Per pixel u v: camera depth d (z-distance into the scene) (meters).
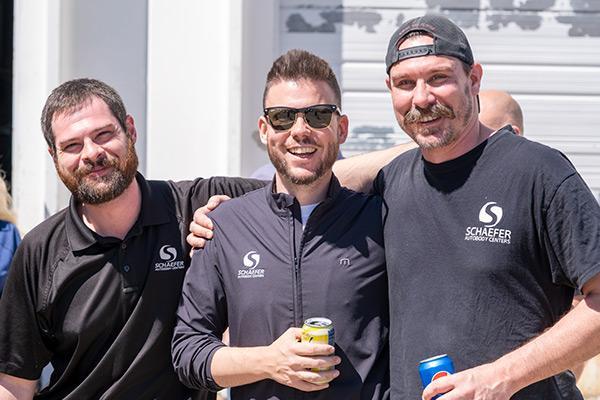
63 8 5.48
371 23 5.70
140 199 3.91
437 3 5.68
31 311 3.82
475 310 3.27
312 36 5.70
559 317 3.39
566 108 5.71
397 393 3.41
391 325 3.51
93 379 3.76
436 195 3.44
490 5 5.67
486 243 3.28
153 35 5.49
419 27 3.39
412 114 3.39
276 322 3.51
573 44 5.70
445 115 3.34
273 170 5.01
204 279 3.66
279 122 3.55
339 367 3.45
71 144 3.70
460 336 3.27
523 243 3.27
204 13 5.47
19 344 3.82
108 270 3.79
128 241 3.83
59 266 3.80
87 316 3.75
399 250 3.48
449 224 3.37
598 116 5.72
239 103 5.39
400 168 3.69
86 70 5.62
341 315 3.49
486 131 3.56
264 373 3.38
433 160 3.46
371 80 5.70
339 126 3.69
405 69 3.38
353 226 3.62
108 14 5.61
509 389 3.10
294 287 3.52
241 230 3.65
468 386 3.07
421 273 3.40
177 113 5.51
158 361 3.81
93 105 3.73
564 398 3.42
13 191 5.48
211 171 5.54
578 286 3.19
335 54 5.70
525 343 3.26
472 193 3.35
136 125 5.65
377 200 3.69
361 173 4.04
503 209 3.29
